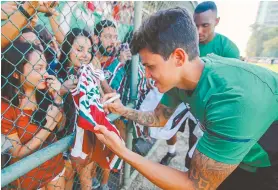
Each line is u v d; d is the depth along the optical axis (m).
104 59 1.41
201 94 0.79
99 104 0.90
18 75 0.86
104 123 0.89
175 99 1.17
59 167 1.07
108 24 1.38
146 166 0.79
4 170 0.67
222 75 0.77
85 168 1.24
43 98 0.90
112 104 1.10
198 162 0.75
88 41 1.17
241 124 0.70
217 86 0.76
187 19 0.73
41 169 0.98
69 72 1.13
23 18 0.89
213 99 0.75
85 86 0.84
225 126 0.70
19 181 0.95
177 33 0.70
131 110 1.18
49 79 0.95
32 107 0.93
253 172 1.04
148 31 0.70
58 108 1.01
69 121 1.11
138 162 0.79
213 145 0.73
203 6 1.79
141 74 1.53
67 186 1.20
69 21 1.28
